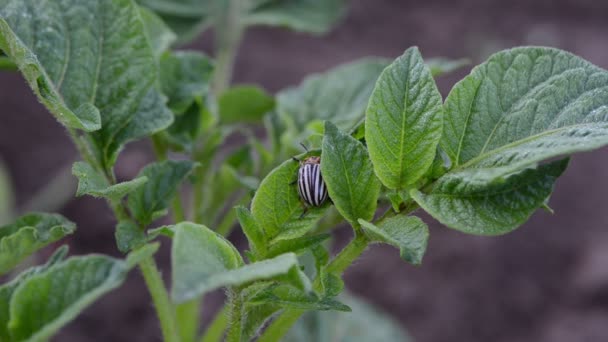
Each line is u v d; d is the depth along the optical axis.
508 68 0.25
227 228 0.32
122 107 0.28
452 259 0.63
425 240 0.23
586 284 0.61
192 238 0.22
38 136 0.68
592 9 0.85
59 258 0.24
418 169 0.24
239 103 0.35
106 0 0.28
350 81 0.35
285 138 0.33
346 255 0.25
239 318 0.24
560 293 0.61
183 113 0.32
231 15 0.38
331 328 0.46
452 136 0.25
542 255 0.63
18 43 0.25
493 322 0.59
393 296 0.61
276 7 0.39
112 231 0.61
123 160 0.63
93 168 0.27
